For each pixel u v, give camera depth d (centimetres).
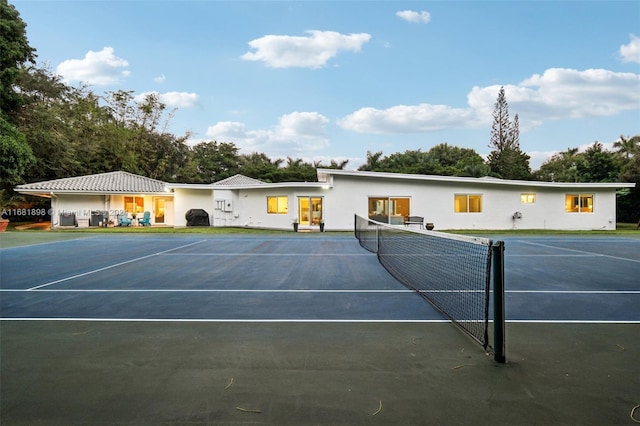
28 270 833
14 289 634
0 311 492
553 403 248
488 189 2119
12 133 2202
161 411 239
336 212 2077
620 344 361
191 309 500
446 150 4916
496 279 320
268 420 228
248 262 954
